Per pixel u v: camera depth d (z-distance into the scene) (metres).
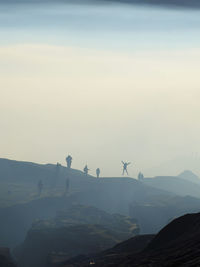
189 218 120.25
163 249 104.19
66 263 163.50
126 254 129.25
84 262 140.00
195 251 81.06
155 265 83.38
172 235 117.38
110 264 110.44
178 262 77.50
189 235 103.88
